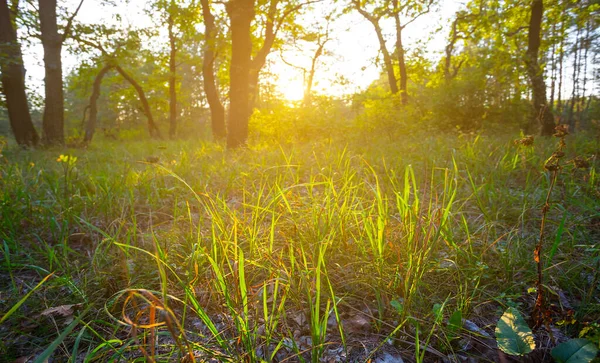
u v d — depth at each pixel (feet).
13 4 47.75
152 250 8.98
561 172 12.60
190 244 8.91
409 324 5.96
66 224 10.12
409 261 6.71
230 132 33.24
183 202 12.89
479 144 22.41
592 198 10.66
